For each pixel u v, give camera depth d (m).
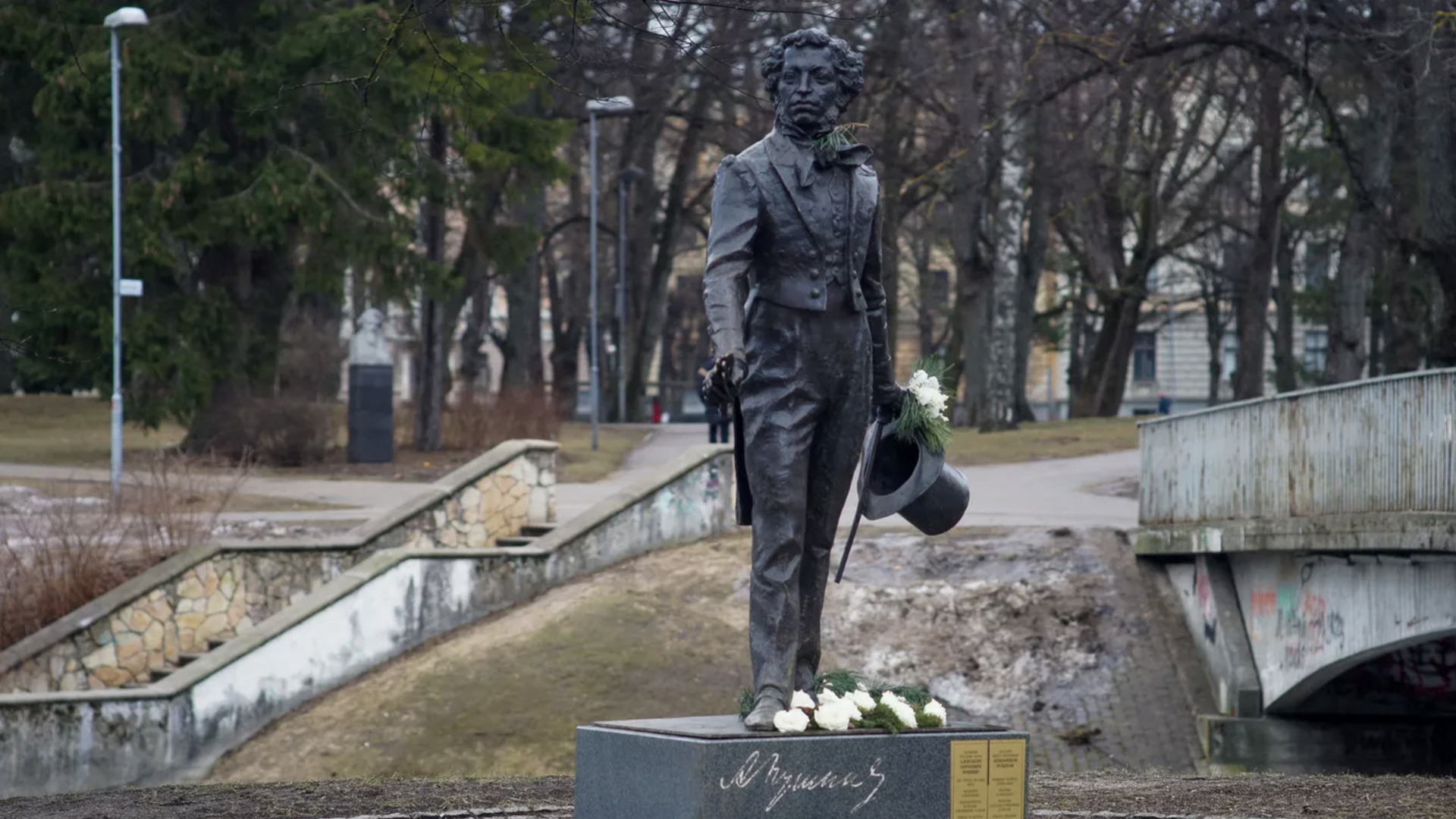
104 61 31.34
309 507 27.78
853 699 7.75
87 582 21.02
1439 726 18.92
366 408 36.38
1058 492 32.06
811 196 8.12
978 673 20.17
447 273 35.16
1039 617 21.05
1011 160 42.22
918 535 23.23
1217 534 19.17
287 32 31.42
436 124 34.06
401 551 21.06
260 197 32.25
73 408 49.22
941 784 7.62
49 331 33.03
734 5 11.61
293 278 36.69
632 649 20.33
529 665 19.91
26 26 31.77
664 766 7.43
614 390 66.62
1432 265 28.11
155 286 34.22
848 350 8.20
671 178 62.12
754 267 8.22
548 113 47.50
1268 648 18.88
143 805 11.61
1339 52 28.88
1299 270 65.25
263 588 21.69
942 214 52.09
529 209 56.94
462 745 18.42
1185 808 10.85
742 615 21.28
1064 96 40.12
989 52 34.06
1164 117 48.44
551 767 17.98
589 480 35.62
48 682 19.97
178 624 20.97
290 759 18.36
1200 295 67.81
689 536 24.00
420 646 21.02
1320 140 51.62
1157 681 20.03
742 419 8.33
